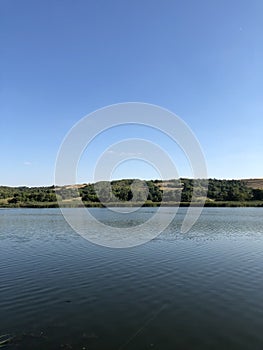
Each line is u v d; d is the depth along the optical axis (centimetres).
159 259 2819
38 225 5875
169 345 1273
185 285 2045
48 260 2822
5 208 12406
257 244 3575
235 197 12544
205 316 1553
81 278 2230
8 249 3378
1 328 1433
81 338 1334
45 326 1450
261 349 1241
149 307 1673
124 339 1326
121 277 2248
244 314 1571
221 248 3328
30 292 1928
